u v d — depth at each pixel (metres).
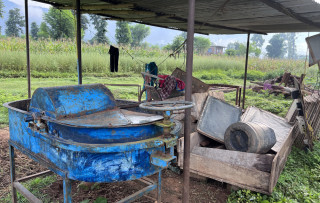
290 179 3.88
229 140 3.89
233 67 23.92
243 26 7.07
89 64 16.50
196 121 4.83
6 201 3.16
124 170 2.15
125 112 2.82
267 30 7.78
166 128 2.23
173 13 5.60
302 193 3.51
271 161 3.28
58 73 14.95
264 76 18.97
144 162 2.24
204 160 3.64
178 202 3.29
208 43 49.34
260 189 3.20
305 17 5.24
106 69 16.97
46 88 2.44
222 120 4.86
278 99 11.17
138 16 6.12
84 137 2.11
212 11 5.20
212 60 23.64
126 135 2.16
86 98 2.62
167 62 19.31
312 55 5.26
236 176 3.38
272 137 3.85
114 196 3.35
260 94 12.09
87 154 2.06
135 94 10.78
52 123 2.30
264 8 4.73
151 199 3.25
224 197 3.46
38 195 3.29
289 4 4.17
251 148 3.59
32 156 2.54
